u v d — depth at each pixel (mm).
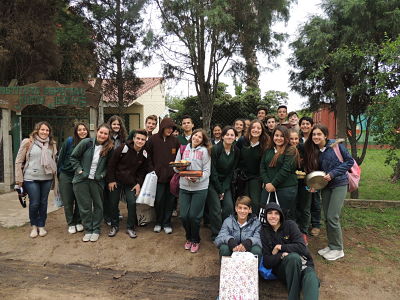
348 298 3613
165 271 4141
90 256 4430
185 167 4332
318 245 4695
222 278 3316
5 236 4934
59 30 9180
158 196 4887
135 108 15891
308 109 7590
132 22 8703
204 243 4680
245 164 4641
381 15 6078
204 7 6332
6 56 8273
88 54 9398
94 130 7930
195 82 7359
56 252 4523
